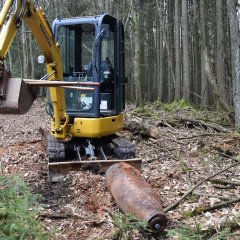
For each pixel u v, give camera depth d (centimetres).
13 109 377
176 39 2409
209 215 584
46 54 724
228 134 1140
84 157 866
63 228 555
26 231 427
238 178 762
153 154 972
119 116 908
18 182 497
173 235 476
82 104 844
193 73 3195
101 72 891
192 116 1548
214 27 2770
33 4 648
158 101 2073
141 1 3033
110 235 516
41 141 1113
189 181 734
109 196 646
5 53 493
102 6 2006
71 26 881
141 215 521
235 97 1184
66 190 699
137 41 1884
